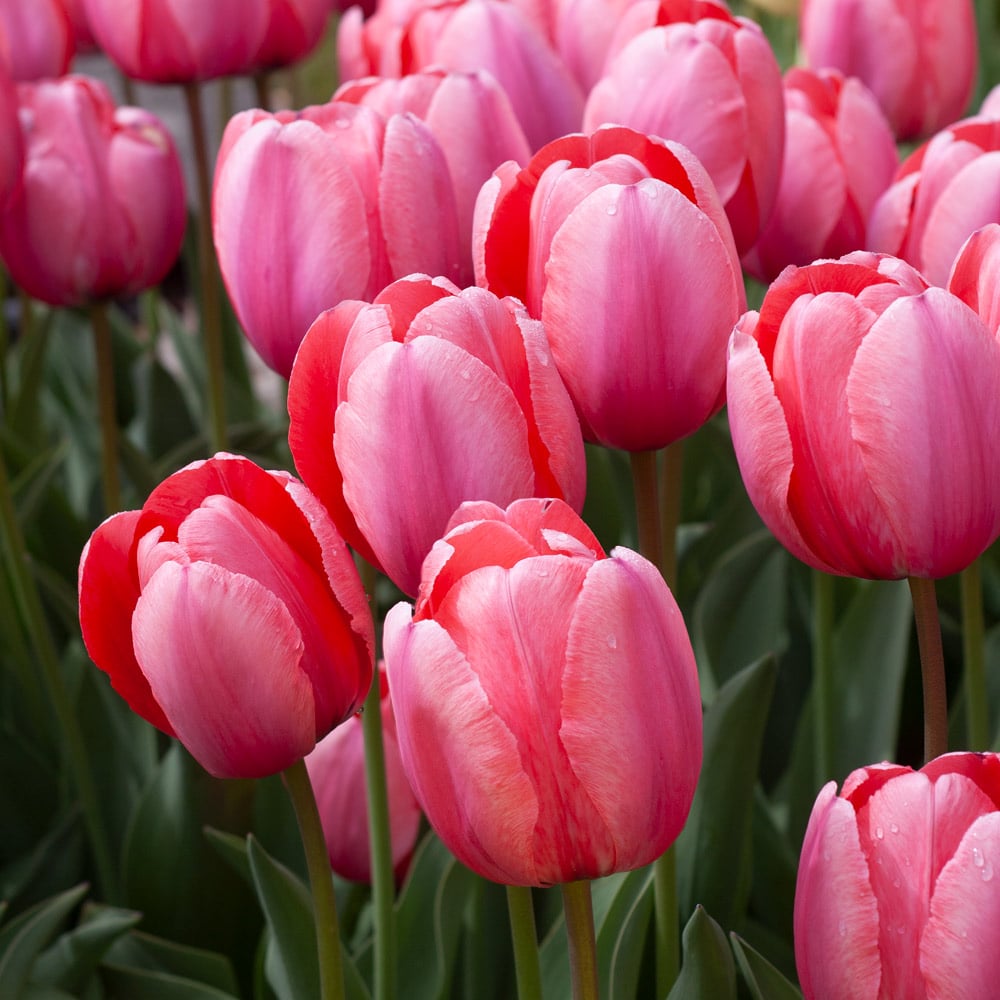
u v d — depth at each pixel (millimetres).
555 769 888
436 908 1159
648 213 953
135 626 928
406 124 1043
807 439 927
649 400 972
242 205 1049
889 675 1303
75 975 1191
